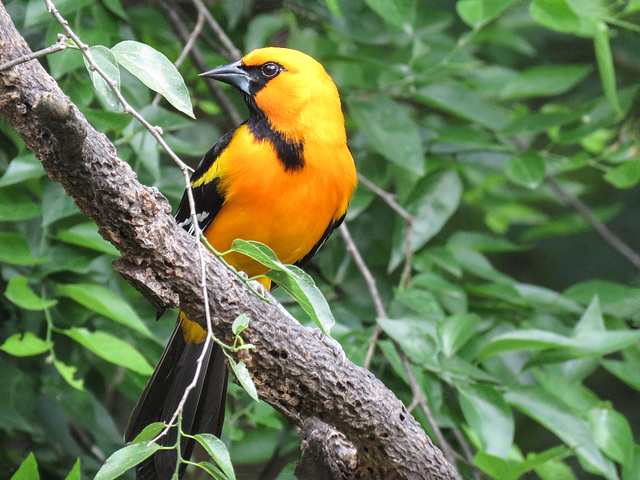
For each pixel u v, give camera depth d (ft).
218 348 24.79
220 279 18.02
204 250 17.97
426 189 32.55
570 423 26.37
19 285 23.82
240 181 24.16
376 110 32.12
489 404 26.05
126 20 30.14
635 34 35.01
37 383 28.76
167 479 22.91
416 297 28.68
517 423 41.24
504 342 25.75
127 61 15.17
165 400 24.38
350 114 32.24
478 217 44.88
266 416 28.25
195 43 35.70
